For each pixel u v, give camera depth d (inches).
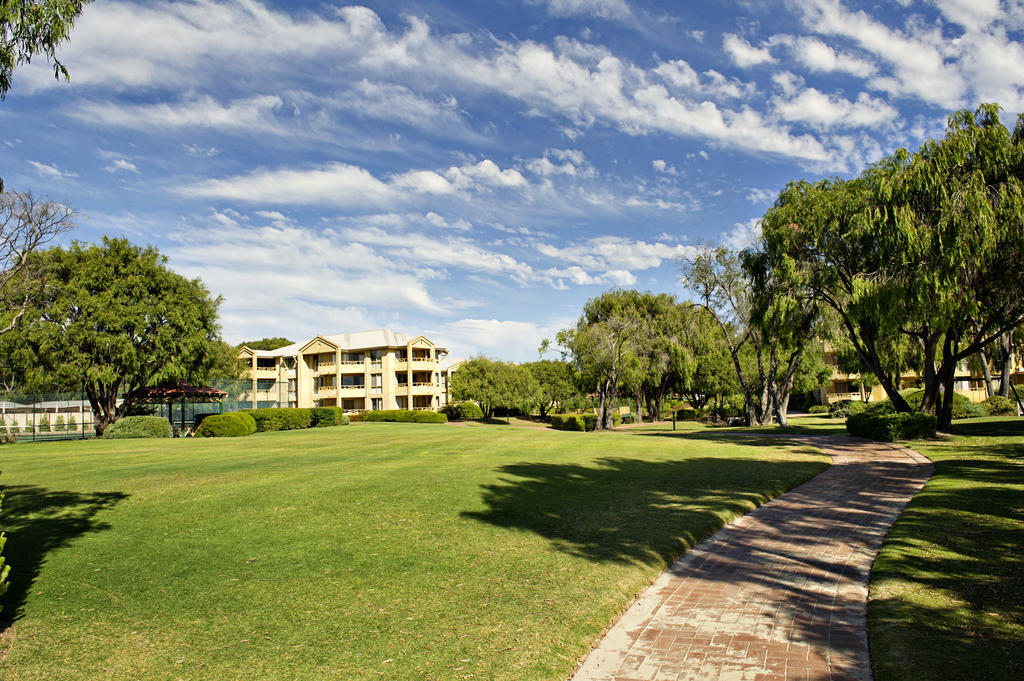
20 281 1067.9
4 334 1097.4
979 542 305.6
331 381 2623.0
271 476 538.9
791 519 397.1
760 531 367.2
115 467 601.6
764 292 968.9
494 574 275.0
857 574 278.8
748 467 623.2
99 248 1218.6
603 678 183.6
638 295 2049.7
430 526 364.8
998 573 257.3
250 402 2262.6
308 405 2618.1
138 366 1186.0
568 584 260.7
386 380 2524.6
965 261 754.2
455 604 238.4
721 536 358.0
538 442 880.9
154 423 1139.3
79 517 380.5
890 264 802.8
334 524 368.2
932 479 506.0
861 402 1768.0
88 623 220.2
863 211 804.0
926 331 903.1
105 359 1184.8
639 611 241.1
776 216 928.3
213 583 262.7
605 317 2041.1
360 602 240.8
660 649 204.4
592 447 815.1
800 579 274.8
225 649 198.8
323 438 999.6
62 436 1315.2
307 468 593.3
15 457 710.5
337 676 179.9
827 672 184.1
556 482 523.8
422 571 279.6
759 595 255.6
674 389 2201.0
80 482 504.4
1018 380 2237.9
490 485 501.7
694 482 527.8
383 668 185.0
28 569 279.4
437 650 197.3
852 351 1219.9
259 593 250.7
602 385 1795.0
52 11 270.7
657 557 301.0
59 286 1145.4
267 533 345.7
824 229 888.9
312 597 246.1
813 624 222.7
